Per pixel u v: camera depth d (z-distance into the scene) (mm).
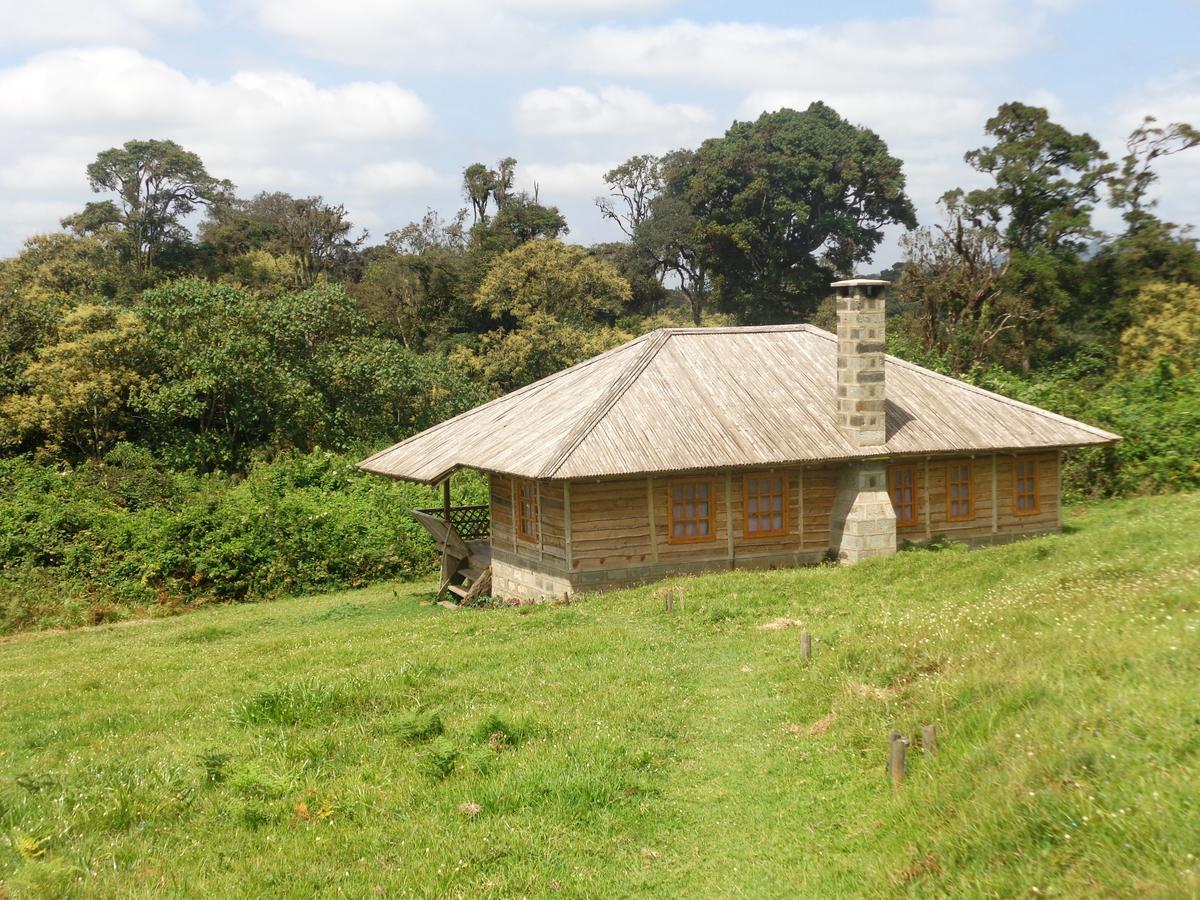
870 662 13477
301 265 80375
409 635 20406
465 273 79438
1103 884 6684
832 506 25812
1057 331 63250
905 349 50750
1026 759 8461
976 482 27062
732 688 14430
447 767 11070
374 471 29672
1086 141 65125
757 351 28406
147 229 78562
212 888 8453
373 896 8344
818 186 81438
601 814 10000
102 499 37094
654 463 23203
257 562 32406
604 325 77312
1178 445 34812
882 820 9016
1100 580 15703
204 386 46344
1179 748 8055
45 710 15375
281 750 11648
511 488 27125
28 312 48156
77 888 8250
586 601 22281
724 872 8805
